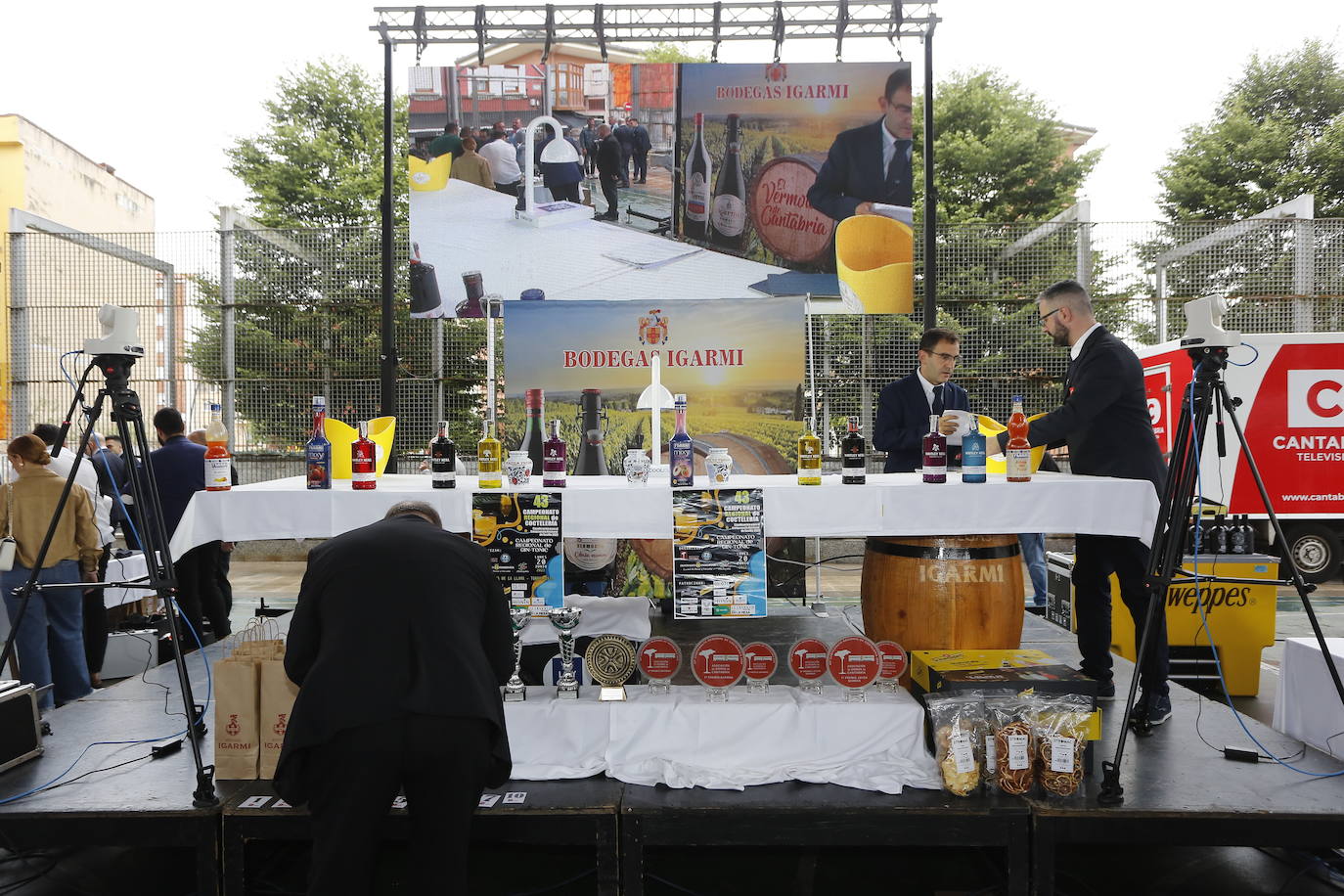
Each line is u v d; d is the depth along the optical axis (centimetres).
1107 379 296
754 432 427
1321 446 677
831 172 611
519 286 619
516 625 252
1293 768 245
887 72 603
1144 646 235
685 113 611
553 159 613
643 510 259
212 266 731
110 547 464
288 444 737
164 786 235
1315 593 709
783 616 436
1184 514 243
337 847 174
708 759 244
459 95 608
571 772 241
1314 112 1516
